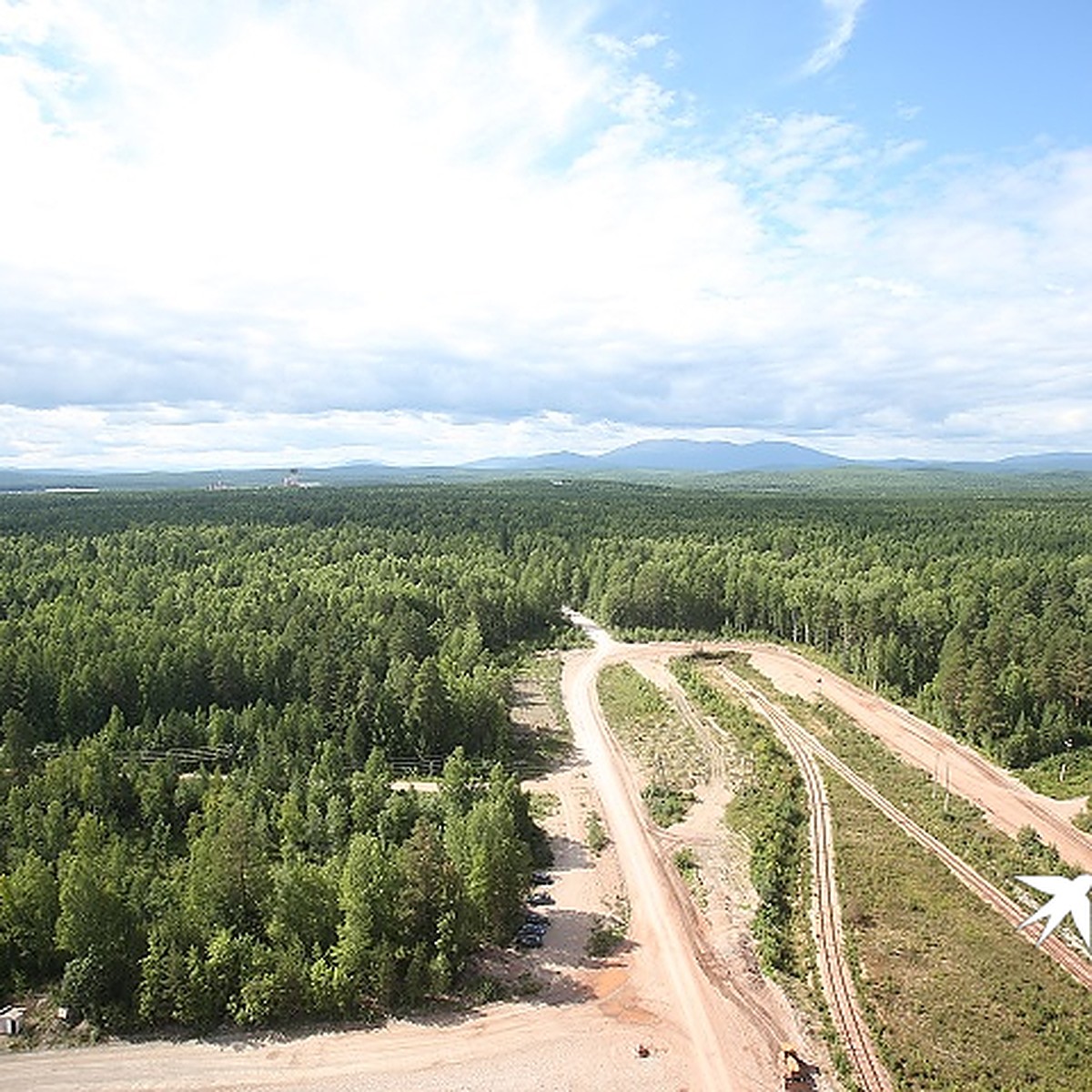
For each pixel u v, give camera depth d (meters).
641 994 65.56
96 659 110.00
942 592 160.00
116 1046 58.88
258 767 90.19
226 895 65.69
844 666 151.62
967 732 116.50
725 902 78.25
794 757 112.00
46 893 65.19
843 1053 59.91
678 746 115.31
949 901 78.38
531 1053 59.12
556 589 188.50
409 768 104.94
